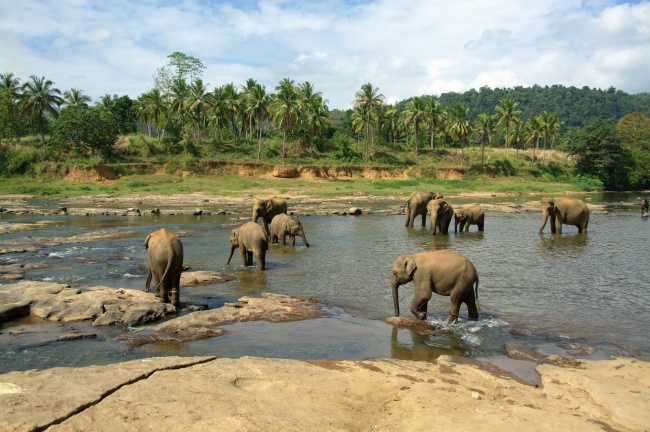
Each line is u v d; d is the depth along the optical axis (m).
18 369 7.75
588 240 22.48
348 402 5.97
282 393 6.04
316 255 18.56
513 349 8.70
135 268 15.92
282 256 18.38
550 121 81.44
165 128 74.25
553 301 12.15
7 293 11.17
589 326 10.24
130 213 34.66
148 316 10.35
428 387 6.50
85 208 37.38
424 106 80.69
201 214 35.25
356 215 34.94
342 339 9.31
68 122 58.66
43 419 4.78
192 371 6.66
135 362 6.98
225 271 15.67
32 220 30.58
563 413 5.74
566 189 66.69
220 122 69.00
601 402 6.11
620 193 67.88
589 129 74.38
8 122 62.59
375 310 11.42
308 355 8.50
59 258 17.59
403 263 10.59
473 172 73.56
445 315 11.02
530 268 16.03
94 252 19.03
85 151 61.31
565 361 7.97
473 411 5.72
